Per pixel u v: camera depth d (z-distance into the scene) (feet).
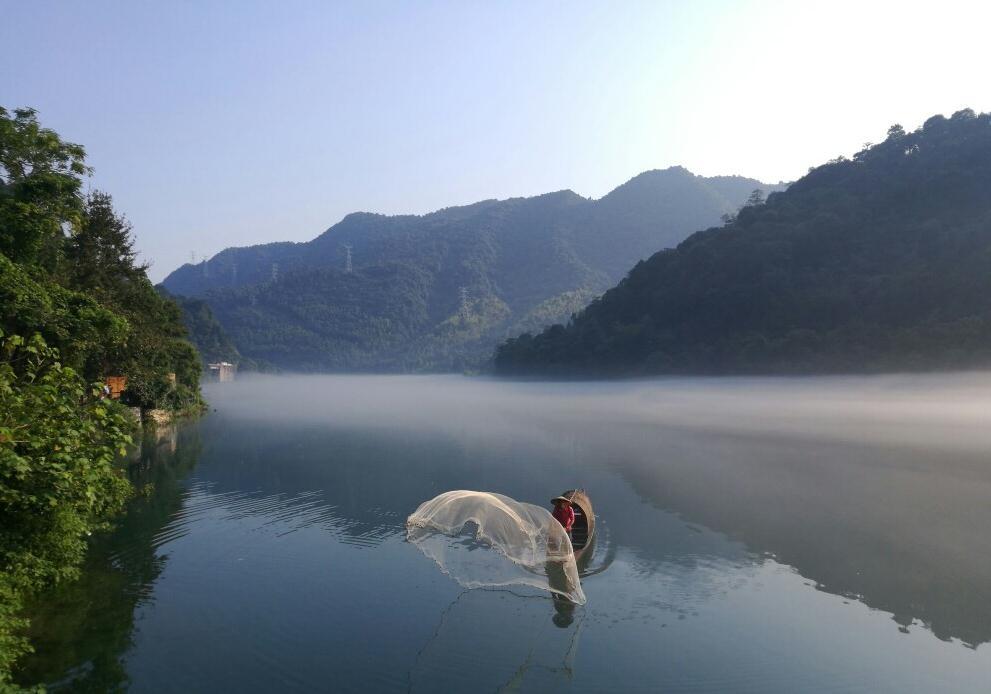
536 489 81.00
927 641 38.78
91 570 49.19
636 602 44.16
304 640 38.04
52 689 32.76
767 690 33.35
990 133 346.74
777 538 58.34
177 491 78.74
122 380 131.34
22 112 78.59
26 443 35.50
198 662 35.60
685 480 86.94
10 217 71.87
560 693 32.65
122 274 142.10
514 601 43.52
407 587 45.98
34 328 63.77
